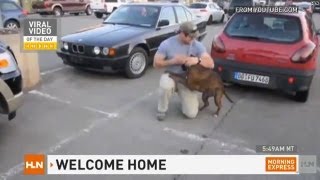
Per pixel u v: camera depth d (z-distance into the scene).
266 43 5.74
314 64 5.69
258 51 5.72
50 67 8.11
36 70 6.69
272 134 4.84
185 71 5.05
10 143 4.38
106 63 6.79
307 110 5.77
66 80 7.11
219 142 4.55
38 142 4.43
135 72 7.33
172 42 4.93
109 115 5.35
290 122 5.27
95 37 7.04
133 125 5.00
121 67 7.01
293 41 5.64
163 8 8.20
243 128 5.01
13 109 4.28
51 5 24.48
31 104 5.72
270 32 5.87
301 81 5.57
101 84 6.91
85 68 7.16
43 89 6.50
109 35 7.18
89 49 6.82
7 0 14.48
